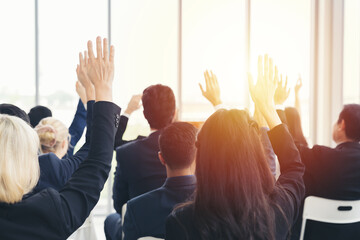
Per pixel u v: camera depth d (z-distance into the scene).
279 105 1.75
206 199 0.90
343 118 2.07
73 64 4.48
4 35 4.30
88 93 1.20
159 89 2.18
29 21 4.35
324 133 4.74
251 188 0.90
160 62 4.68
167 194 1.45
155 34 4.66
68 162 1.73
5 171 0.80
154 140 1.97
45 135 1.89
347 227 1.99
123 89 4.63
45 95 4.45
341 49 4.70
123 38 4.61
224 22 4.67
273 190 0.99
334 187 1.94
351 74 4.77
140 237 1.45
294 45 4.78
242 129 0.94
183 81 4.66
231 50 4.69
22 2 4.32
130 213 1.46
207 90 1.92
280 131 1.19
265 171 0.98
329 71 4.71
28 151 0.84
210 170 0.91
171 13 4.68
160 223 1.43
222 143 0.92
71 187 0.88
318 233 2.02
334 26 4.67
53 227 0.81
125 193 2.05
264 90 1.27
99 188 0.90
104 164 0.92
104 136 0.95
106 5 4.54
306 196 2.02
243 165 0.90
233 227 0.87
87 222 2.28
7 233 0.78
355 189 1.93
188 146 1.42
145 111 2.19
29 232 0.79
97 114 0.96
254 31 4.71
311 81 4.81
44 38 4.41
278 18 4.73
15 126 0.84
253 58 4.71
